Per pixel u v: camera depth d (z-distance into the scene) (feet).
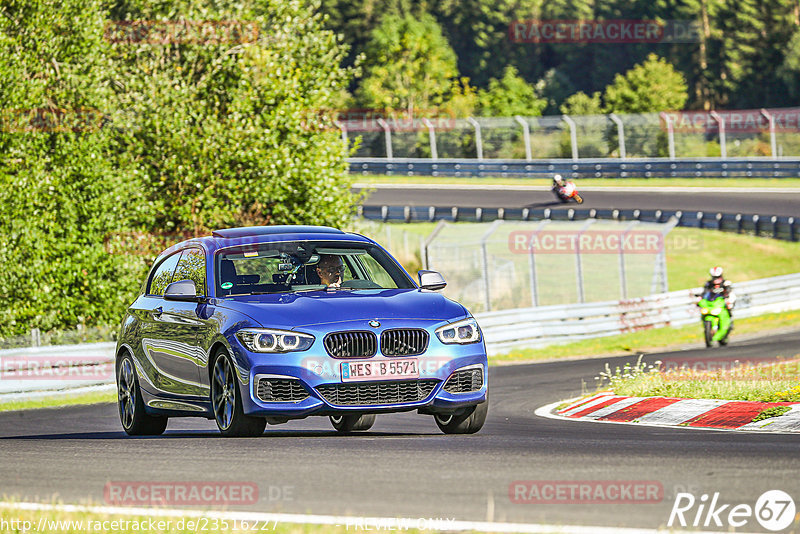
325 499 66.23
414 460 80.64
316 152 329.52
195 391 106.63
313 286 108.06
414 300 102.94
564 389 197.67
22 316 276.41
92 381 225.97
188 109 310.65
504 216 584.81
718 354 259.19
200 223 310.04
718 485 67.87
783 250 522.47
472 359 100.99
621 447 88.74
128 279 290.97
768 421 114.52
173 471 78.74
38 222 277.44
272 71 322.75
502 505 62.95
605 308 334.85
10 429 155.33
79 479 77.51
